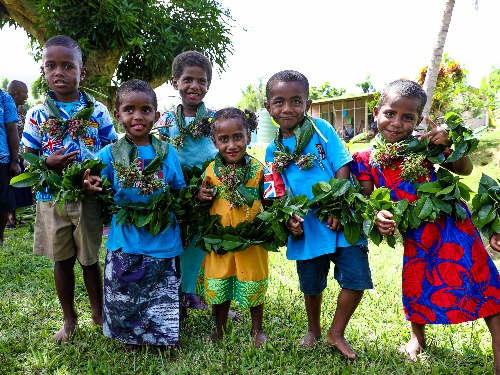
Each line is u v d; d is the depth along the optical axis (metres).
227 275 2.82
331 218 2.61
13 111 4.92
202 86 3.26
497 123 12.26
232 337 2.86
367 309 3.39
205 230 2.91
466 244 2.50
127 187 2.73
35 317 3.30
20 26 8.41
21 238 5.90
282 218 2.62
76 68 2.92
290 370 2.50
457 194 2.45
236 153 2.85
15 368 2.59
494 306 2.44
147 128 2.79
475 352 2.72
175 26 7.93
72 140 2.89
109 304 2.76
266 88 2.85
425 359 2.62
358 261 2.62
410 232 2.62
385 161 2.64
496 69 11.66
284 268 4.46
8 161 4.91
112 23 6.99
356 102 19.61
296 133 2.72
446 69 11.11
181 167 3.19
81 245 2.90
